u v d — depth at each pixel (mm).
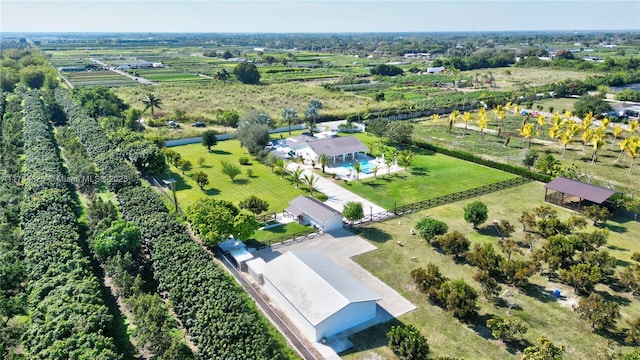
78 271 46156
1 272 46281
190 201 74188
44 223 56531
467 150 102500
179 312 42312
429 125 128625
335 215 63344
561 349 35750
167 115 138500
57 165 81375
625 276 47531
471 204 63938
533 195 75938
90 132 104438
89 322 38125
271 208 71562
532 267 48812
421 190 78750
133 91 177625
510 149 102562
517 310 45219
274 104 162625
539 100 161375
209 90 186625
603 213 62438
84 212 69000
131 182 74312
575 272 47688
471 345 40312
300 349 39438
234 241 58156
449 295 43906
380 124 110812
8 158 86312
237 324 38000
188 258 48375
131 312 44688
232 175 83000
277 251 57406
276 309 45500
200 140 112250
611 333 41656
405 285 49906
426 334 41812
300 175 87062
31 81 188375
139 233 53125
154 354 38000
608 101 149625
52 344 36219
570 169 82875
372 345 40344
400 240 60438
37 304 42000
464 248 54969
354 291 43844
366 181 83812
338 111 147625
